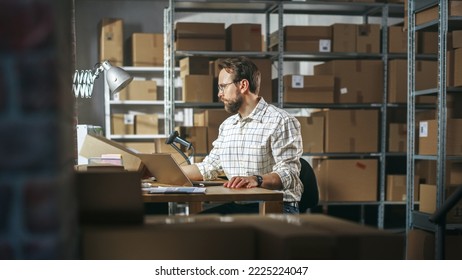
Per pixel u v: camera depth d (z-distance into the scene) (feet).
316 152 14.58
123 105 20.02
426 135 10.54
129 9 20.36
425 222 10.24
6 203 2.03
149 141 19.58
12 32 2.02
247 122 8.86
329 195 14.48
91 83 12.30
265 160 8.70
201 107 15.14
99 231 2.71
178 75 20.27
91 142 8.39
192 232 2.75
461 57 10.13
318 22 18.34
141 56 19.06
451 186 10.25
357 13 15.92
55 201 2.06
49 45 2.03
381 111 14.89
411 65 10.71
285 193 8.12
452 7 9.97
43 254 2.06
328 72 14.85
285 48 14.61
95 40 20.10
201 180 9.16
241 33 14.44
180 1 14.30
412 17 10.70
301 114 18.38
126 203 3.07
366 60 14.69
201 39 14.28
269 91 14.51
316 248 2.66
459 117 10.74
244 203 8.70
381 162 14.75
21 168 2.03
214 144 9.30
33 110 2.03
